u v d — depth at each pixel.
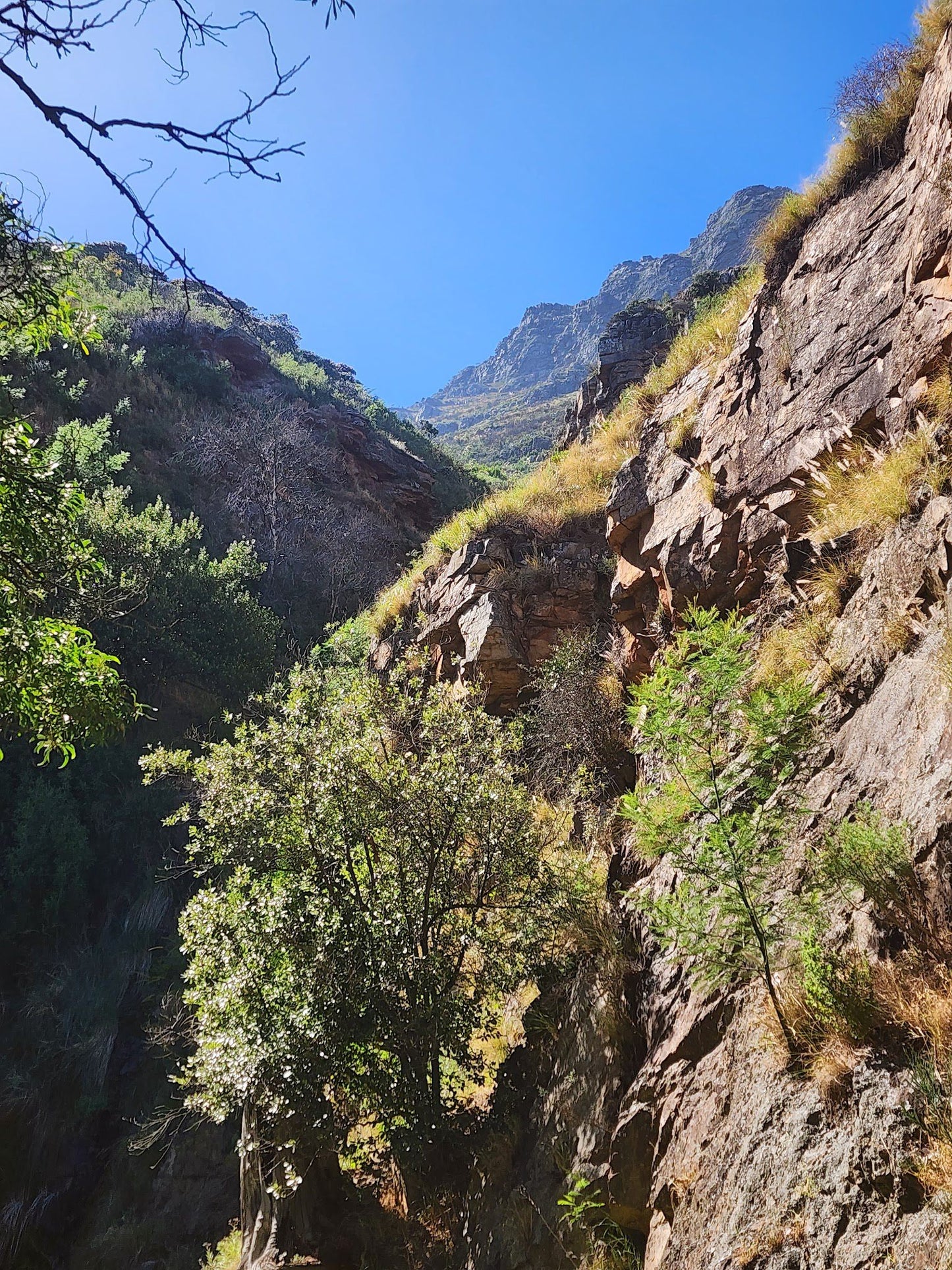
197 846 7.92
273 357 52.41
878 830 3.24
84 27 1.63
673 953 4.84
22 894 15.16
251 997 6.54
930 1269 2.14
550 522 12.56
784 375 7.07
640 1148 4.23
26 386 30.61
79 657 5.12
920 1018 2.71
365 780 7.24
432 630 12.73
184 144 1.75
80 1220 12.20
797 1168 2.83
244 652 22.31
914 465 4.80
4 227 2.40
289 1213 6.68
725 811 3.91
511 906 6.62
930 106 6.11
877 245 6.42
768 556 6.52
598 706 9.27
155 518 26.00
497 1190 5.50
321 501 39.00
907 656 4.02
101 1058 13.36
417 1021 6.13
